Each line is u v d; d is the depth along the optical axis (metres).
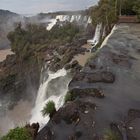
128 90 19.00
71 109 16.19
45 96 36.19
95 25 58.34
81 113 15.80
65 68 38.88
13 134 13.13
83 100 17.41
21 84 57.88
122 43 30.20
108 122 14.94
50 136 14.24
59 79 35.56
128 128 14.35
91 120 15.13
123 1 48.94
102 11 50.22
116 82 20.41
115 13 46.88
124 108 16.48
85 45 56.09
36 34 85.00
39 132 14.68
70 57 43.97
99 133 14.01
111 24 46.22
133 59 25.20
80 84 20.25
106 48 28.47
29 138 13.28
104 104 16.88
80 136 13.95
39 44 74.88
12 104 51.19
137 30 37.19
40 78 50.47
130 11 48.72
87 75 21.83
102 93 18.39
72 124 14.94
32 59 61.94
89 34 69.19
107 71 22.52
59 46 63.66
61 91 34.47
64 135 14.20
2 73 64.25
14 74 62.03
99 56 26.14
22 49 71.94
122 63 24.27
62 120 15.34
